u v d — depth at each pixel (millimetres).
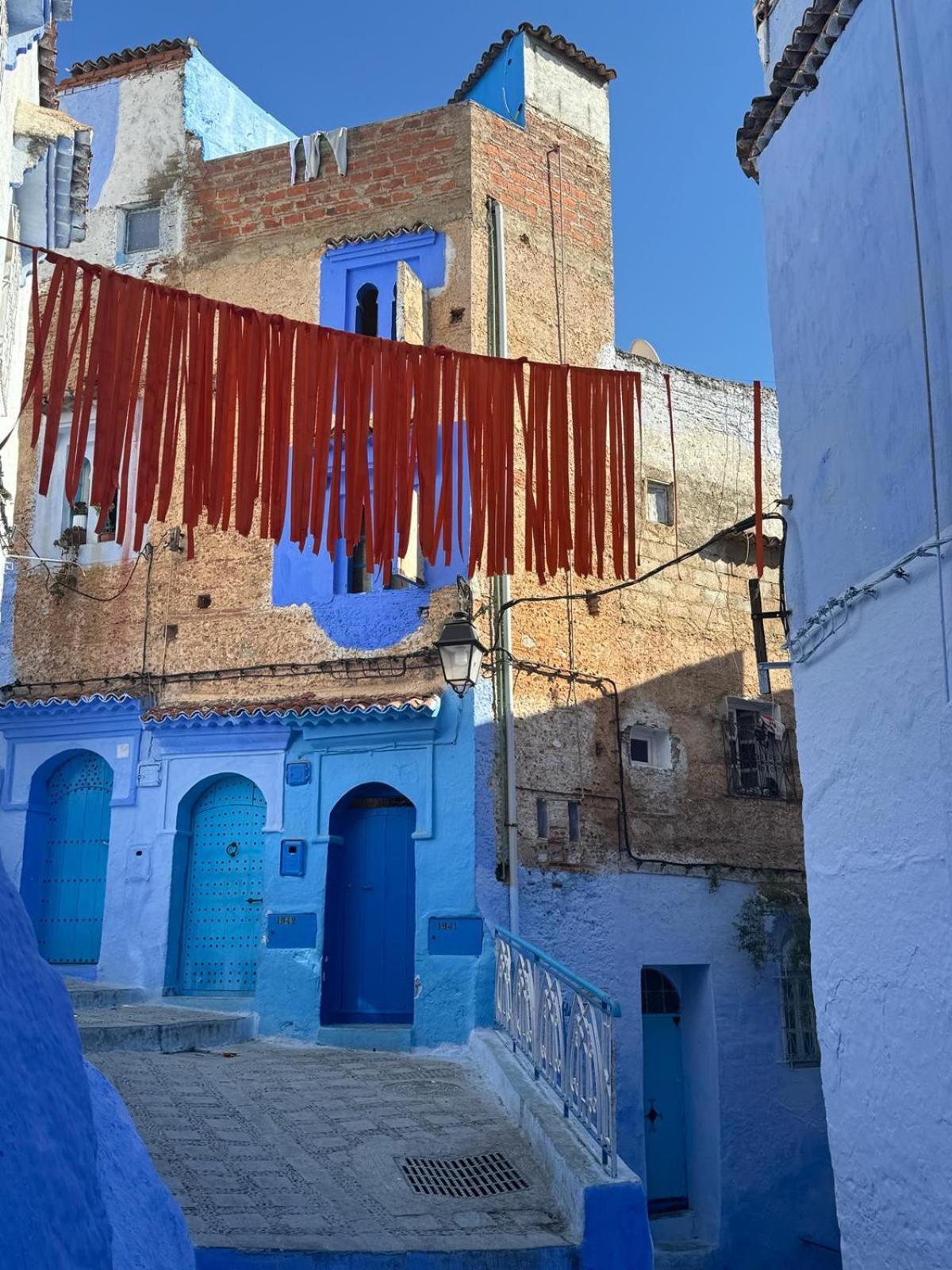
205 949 13242
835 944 7570
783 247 8766
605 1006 7426
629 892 13328
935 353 6719
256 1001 12562
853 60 7832
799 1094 13875
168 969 13070
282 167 15188
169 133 15742
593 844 13219
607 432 7891
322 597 13578
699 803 14359
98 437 6344
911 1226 6664
